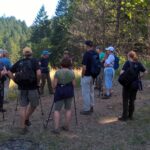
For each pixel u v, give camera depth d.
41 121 10.28
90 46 10.76
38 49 69.50
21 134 8.95
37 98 9.03
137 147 8.11
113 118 10.59
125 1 24.61
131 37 30.69
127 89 10.10
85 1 35.56
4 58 12.26
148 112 11.20
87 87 10.91
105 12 31.09
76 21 37.44
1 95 10.73
